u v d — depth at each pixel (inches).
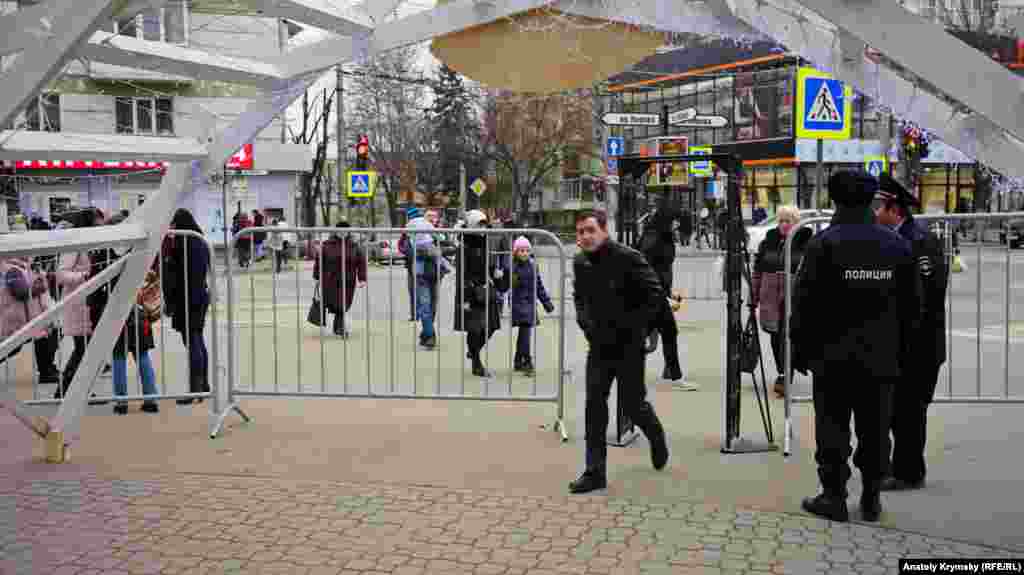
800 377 345.7
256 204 1346.0
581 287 205.9
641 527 175.2
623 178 255.1
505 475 211.8
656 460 213.9
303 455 230.8
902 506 187.0
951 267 263.9
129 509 187.5
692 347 419.5
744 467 218.4
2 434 257.9
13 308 332.2
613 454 232.5
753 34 212.5
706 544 165.8
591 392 202.2
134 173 279.3
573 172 2188.7
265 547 165.8
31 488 202.7
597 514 183.2
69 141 204.7
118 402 283.7
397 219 2028.8
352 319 559.8
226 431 258.8
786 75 1422.2
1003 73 153.8
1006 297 264.2
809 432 253.8
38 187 772.0
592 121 1620.3
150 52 207.5
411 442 244.2
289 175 1369.3
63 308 216.8
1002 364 353.7
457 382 339.0
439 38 233.8
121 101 282.2
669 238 347.6
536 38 230.4
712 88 1599.4
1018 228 309.4
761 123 1503.4
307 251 468.8
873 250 174.4
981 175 232.1
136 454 232.8
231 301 266.4
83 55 200.2
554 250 602.5
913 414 196.4
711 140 1625.2
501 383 335.9
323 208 1881.2
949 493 195.3
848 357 174.6
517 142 1713.8
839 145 1398.9
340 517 182.1
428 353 412.2
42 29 170.9
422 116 1859.0
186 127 431.5
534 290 289.6
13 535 172.4
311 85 245.0
